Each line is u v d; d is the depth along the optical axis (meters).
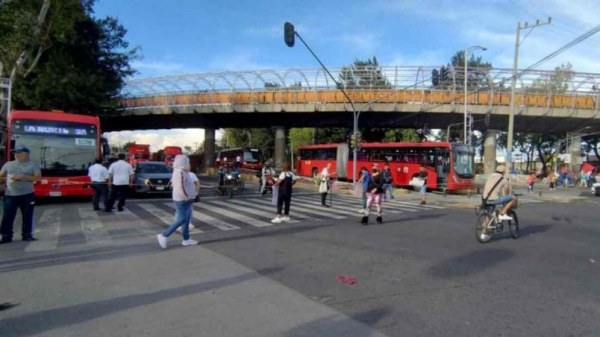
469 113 39.28
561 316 5.33
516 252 9.38
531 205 23.06
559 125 48.22
